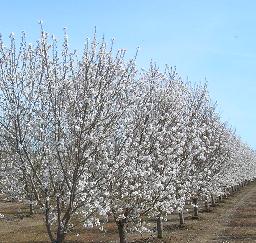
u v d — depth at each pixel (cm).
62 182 1458
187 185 2508
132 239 2945
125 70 1616
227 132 5744
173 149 2130
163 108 2373
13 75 1440
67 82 1493
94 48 1519
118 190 1842
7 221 3841
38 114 1450
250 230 3441
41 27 1469
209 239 3077
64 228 1455
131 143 1834
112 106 1600
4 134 1459
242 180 8962
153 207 2094
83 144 1441
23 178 1519
